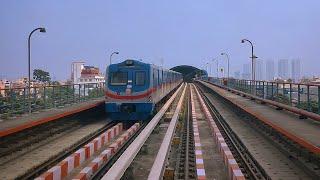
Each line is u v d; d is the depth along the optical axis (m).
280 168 11.77
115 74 23.97
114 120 24.67
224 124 22.30
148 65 23.86
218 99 43.47
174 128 18.22
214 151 14.84
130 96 23.78
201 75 110.94
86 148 13.73
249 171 11.45
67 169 11.42
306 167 11.41
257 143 16.09
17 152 14.63
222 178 11.02
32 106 21.62
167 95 37.66
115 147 14.41
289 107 20.53
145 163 12.95
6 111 18.62
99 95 36.31
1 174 11.47
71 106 25.06
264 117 18.56
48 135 18.47
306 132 13.45
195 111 28.58
